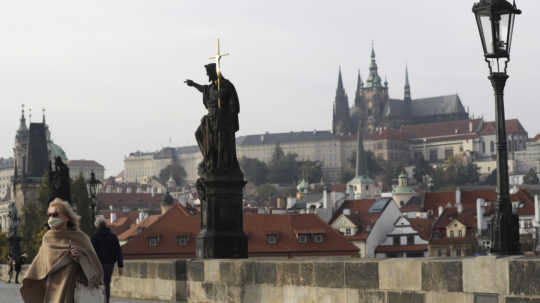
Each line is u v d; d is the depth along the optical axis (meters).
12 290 45.69
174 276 32.69
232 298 28.30
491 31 22.38
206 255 33.34
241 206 33.78
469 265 18.80
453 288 19.22
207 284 30.28
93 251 18.16
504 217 21.86
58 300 17.62
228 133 33.69
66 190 66.81
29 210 190.00
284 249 159.38
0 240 180.50
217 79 33.88
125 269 37.25
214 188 33.47
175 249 158.88
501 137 22.19
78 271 17.97
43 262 17.84
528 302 17.45
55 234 18.12
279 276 25.44
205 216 33.81
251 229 162.00
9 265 81.75
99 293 18.09
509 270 17.80
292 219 164.12
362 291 21.88
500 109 22.38
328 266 23.08
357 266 22.03
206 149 33.88
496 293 18.12
